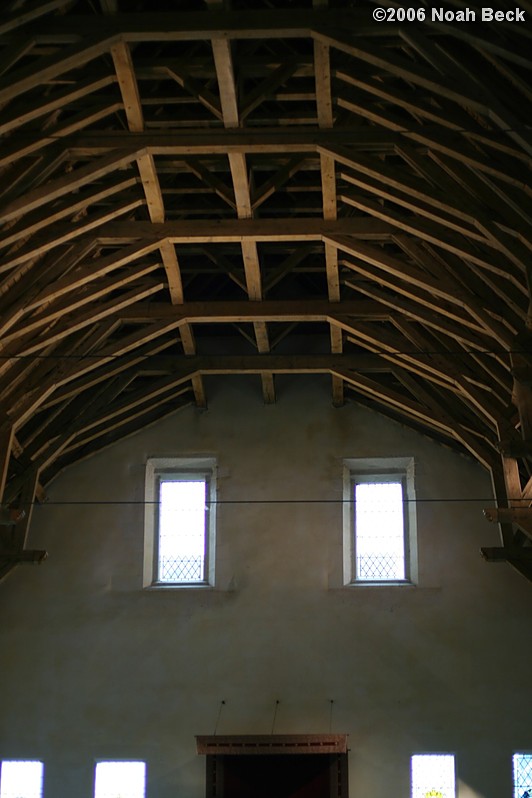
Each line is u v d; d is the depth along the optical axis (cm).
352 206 1576
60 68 1159
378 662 1770
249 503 1867
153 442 1914
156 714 1766
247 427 1916
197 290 1870
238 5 1341
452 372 1606
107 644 1806
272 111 1479
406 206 1335
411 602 1798
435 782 1712
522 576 1672
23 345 1552
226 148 1337
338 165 1436
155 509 1892
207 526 1881
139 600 1825
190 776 1733
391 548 1853
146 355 1789
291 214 1692
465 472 1861
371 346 1759
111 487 1889
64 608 1828
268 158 1448
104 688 1784
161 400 1886
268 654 1784
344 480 1883
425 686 1753
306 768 1712
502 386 1562
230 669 1781
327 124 1332
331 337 1769
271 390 1894
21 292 1474
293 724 1745
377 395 1806
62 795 1738
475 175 1284
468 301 1429
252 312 1694
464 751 1722
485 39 1025
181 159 1452
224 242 1623
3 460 1559
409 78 1136
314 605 1805
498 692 1745
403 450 1881
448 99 1218
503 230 1251
